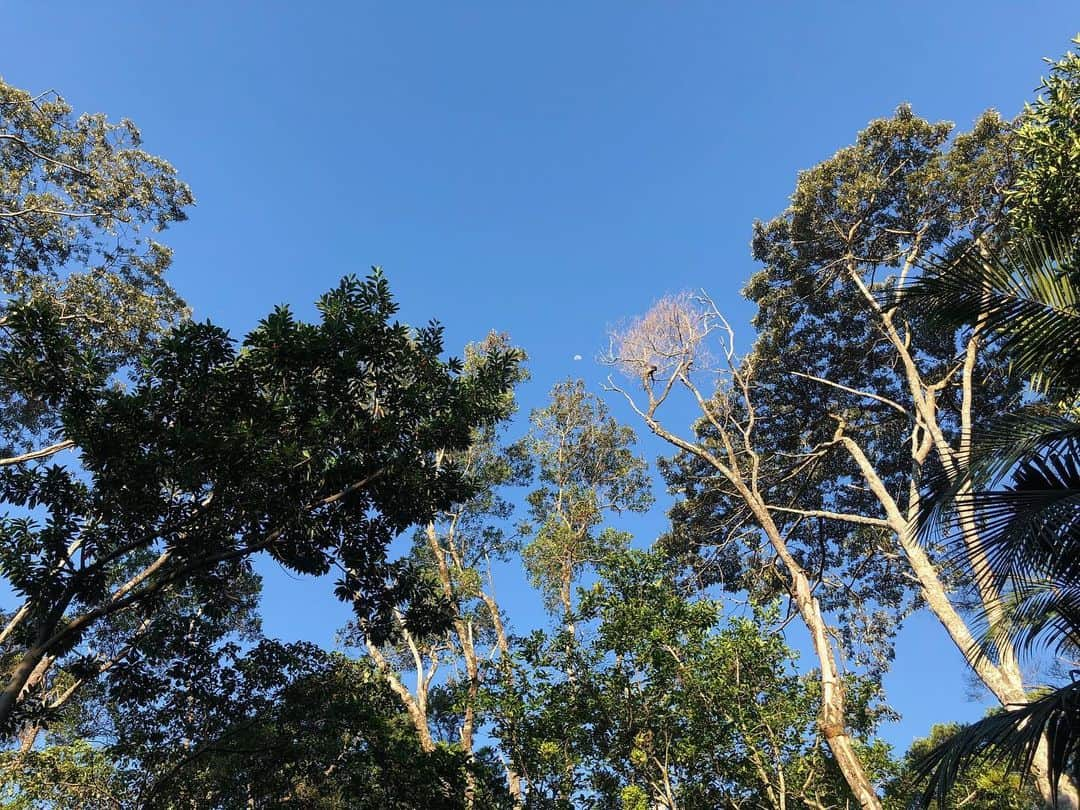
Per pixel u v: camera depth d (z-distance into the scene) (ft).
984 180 60.39
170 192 59.11
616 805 42.73
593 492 81.56
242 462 29.78
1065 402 28.96
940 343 68.28
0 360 29.84
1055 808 19.33
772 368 74.18
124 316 53.88
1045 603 22.74
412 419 35.14
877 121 65.67
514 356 37.14
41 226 52.65
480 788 41.32
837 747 43.14
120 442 28.66
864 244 68.13
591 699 43.86
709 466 77.20
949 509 21.16
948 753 21.65
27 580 28.22
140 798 37.45
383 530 35.27
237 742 38.22
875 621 73.87
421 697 70.08
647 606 46.32
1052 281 20.68
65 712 53.01
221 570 34.14
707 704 42.96
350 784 39.65
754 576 75.36
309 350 31.78
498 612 73.72
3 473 29.30
